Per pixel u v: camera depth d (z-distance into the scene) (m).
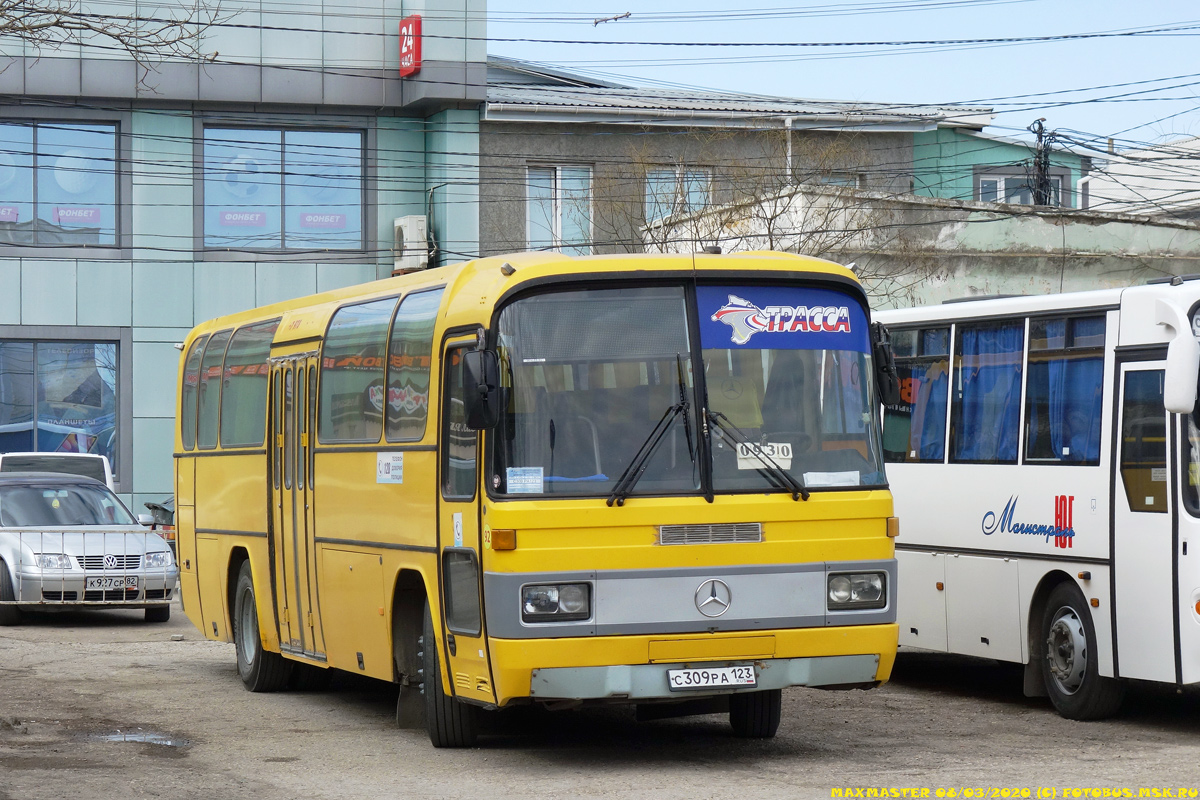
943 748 10.19
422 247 32.28
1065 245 28.78
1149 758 9.66
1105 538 11.15
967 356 13.00
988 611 12.50
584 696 8.77
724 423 9.18
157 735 11.20
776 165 32.72
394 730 11.41
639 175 32.62
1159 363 10.79
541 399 9.08
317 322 12.68
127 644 18.00
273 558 13.39
